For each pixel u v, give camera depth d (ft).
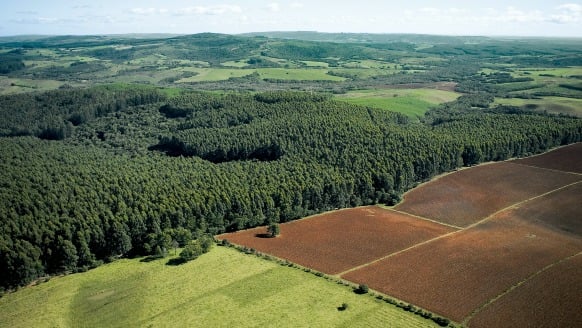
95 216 439.22
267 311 326.24
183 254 414.21
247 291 354.54
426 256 410.93
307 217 520.01
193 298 348.38
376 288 355.56
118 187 501.56
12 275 387.75
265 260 408.05
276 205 515.91
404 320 311.68
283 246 439.22
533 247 426.51
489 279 367.25
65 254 408.05
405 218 508.12
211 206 486.79
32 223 421.59
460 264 393.70
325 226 489.67
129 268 407.03
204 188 518.78
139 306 342.03
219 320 317.83
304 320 313.73
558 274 373.40
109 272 402.72
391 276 374.22
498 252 417.08
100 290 371.15
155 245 434.30
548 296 340.18
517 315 315.99
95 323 325.42
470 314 318.04
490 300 335.67
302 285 361.30
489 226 479.41
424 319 313.12
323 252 423.64
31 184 492.13
